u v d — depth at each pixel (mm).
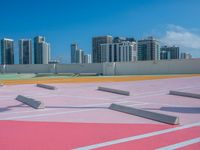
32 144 5012
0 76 34531
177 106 9430
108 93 13969
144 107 9258
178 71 33938
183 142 5039
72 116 7711
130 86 17906
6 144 5031
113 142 5070
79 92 14523
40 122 6922
